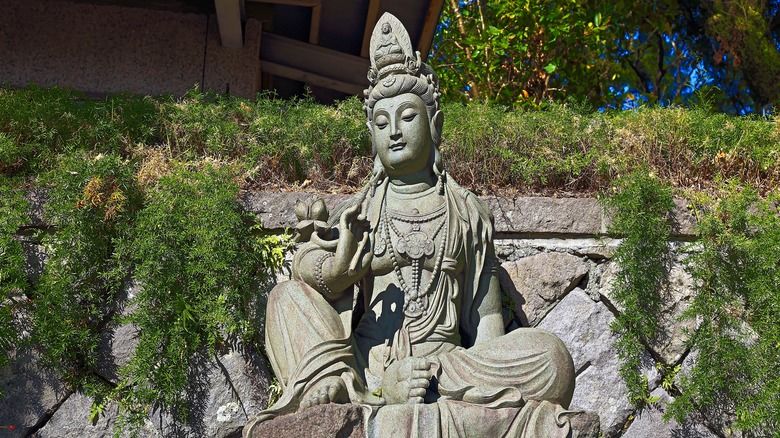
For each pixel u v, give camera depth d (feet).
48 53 17.69
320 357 9.96
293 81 23.16
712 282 12.80
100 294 12.33
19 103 13.74
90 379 11.98
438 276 10.93
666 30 28.27
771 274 12.62
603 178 13.84
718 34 27.17
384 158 11.25
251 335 12.20
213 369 12.01
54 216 12.35
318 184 14.08
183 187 12.67
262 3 19.07
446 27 27.20
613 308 12.76
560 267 12.89
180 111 14.38
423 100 11.46
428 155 11.42
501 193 13.74
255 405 11.97
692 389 12.14
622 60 29.17
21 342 11.94
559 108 15.02
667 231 13.01
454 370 9.98
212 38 18.45
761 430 12.23
